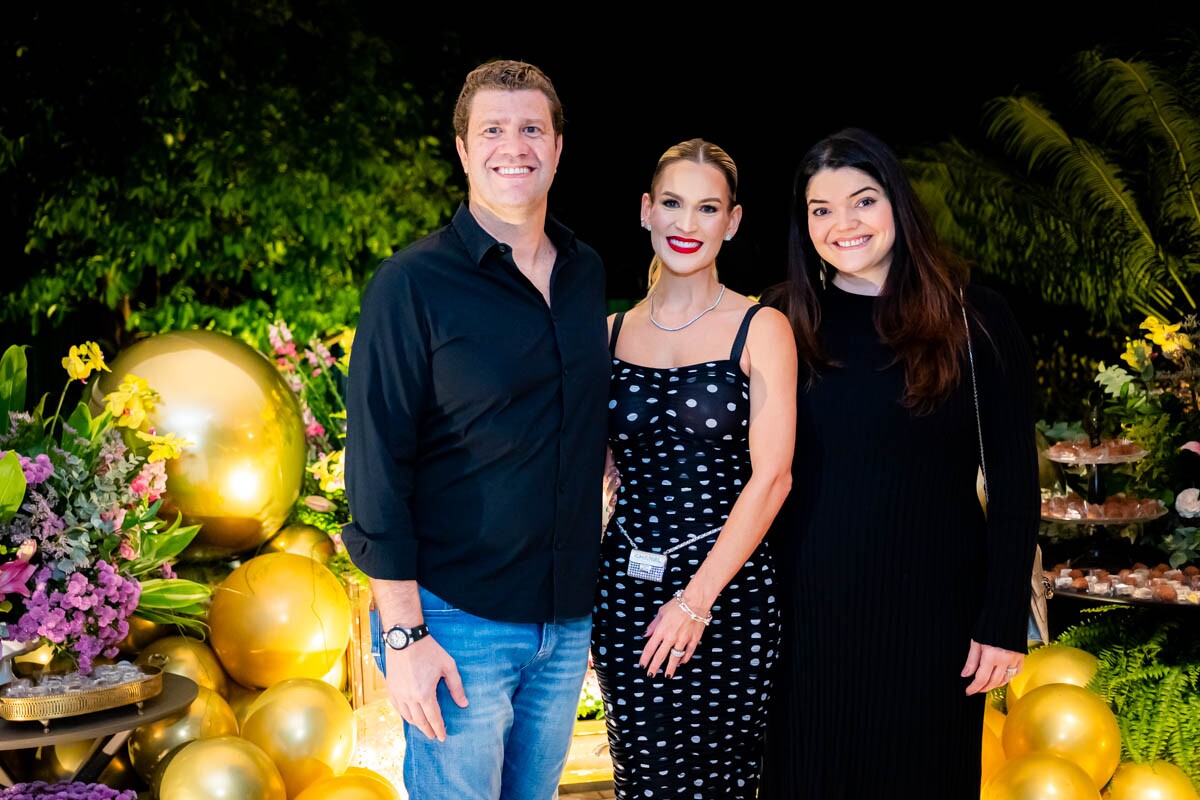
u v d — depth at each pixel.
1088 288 8.25
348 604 3.46
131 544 2.93
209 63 7.49
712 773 2.55
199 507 3.39
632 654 2.51
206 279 8.30
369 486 2.18
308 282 7.95
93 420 3.06
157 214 7.62
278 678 3.30
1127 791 3.15
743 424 2.49
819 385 2.50
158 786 2.80
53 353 8.12
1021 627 2.43
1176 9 8.82
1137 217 8.02
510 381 2.21
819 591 2.49
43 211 7.32
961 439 2.46
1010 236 8.41
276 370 3.71
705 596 2.40
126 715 2.69
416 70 8.93
